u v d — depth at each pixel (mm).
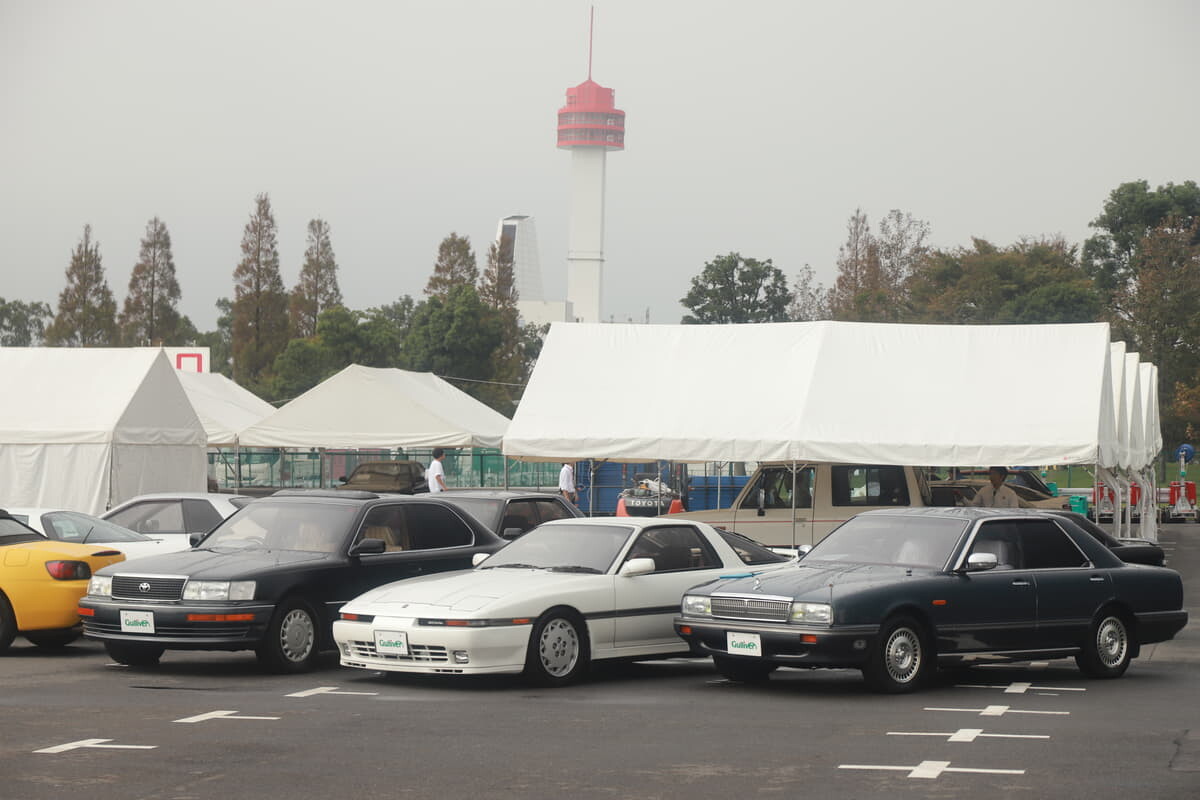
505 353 100000
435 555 15406
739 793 8195
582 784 8461
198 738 10125
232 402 42531
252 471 53656
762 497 24219
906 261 99812
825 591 12383
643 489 37812
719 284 98750
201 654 16062
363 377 37438
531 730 10500
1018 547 13547
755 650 12469
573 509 18078
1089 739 10078
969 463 23406
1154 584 14219
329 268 104000
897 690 12570
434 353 89125
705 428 24688
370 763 9148
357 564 14648
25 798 8078
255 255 95188
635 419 25359
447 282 99750
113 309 98188
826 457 23609
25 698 12227
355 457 56031
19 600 15266
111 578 14203
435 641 12602
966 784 8438
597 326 27672
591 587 13391
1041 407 23859
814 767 9000
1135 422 34594
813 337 26078
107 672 14203
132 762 9188
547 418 25812
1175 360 71938
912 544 13484
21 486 28781
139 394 29438
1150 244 77375
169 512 19703
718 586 13102
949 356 25203
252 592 13750
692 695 12562
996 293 86062
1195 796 8086
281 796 8141
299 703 11930
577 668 13219
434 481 35656
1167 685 13367
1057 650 13492
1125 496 36000
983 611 13023
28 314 128375
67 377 29969
